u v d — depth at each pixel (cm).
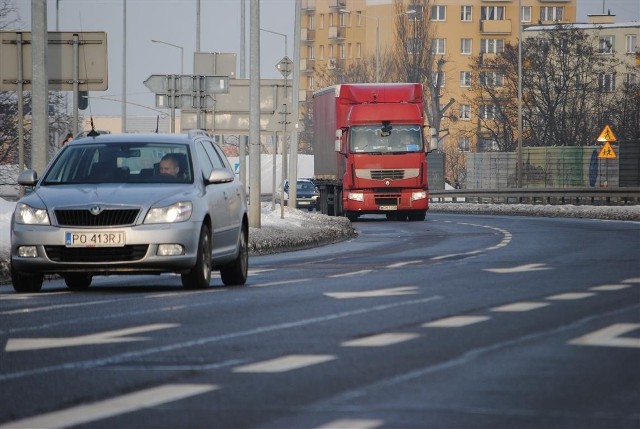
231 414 1675
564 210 11738
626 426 1570
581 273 4066
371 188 10681
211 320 2773
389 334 2456
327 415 1652
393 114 10675
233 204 4038
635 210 10900
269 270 4634
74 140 4009
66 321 2806
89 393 1858
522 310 2870
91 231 3578
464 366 2036
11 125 13550
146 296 3434
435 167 17550
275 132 9194
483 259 5009
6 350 2323
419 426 1575
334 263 5019
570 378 1914
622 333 2428
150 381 1953
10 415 1697
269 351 2255
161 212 3609
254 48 7181
